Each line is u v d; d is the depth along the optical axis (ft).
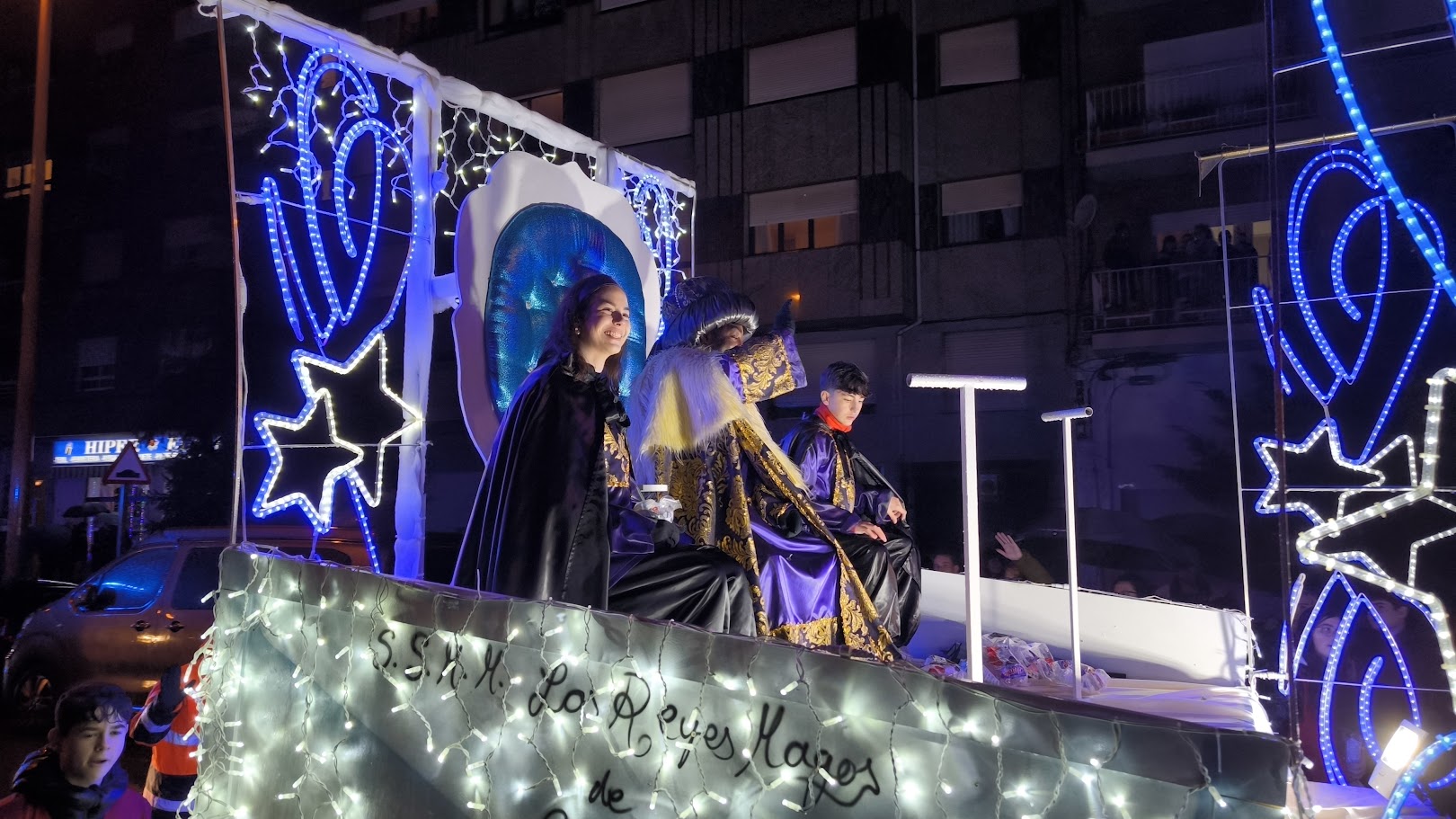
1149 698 14.42
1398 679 19.89
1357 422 39.01
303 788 9.56
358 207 55.36
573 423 11.20
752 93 65.72
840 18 63.41
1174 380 54.54
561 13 70.64
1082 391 56.80
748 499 14.44
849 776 6.63
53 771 9.43
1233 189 55.01
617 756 7.64
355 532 28.96
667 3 67.87
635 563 11.62
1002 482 58.54
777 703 6.98
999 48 61.36
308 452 54.80
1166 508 53.36
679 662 7.42
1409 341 38.01
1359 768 19.02
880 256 61.77
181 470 66.59
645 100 68.13
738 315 14.80
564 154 24.67
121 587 27.61
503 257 15.89
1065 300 58.49
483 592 8.70
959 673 14.53
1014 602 17.88
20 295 84.53
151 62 81.05
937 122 62.39
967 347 60.75
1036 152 60.03
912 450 60.39
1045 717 6.02
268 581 10.23
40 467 81.30
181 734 12.53
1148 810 5.68
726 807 7.08
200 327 76.02
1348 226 19.92
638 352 18.58
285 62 14.40
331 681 9.53
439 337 67.21
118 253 80.33
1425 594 10.23
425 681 8.86
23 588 42.42
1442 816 11.87
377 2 75.72
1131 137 57.47
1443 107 42.78
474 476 66.03
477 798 8.38
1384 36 43.91
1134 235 57.11
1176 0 57.21
